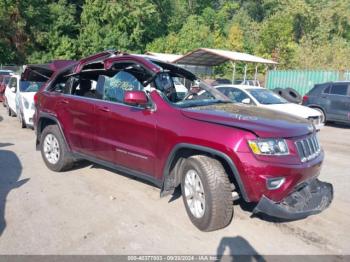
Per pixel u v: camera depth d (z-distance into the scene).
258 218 4.44
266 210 3.72
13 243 3.76
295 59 36.72
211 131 3.89
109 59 5.25
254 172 3.63
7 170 6.30
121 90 5.10
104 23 45.44
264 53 40.34
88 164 6.64
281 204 3.83
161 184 4.44
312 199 4.08
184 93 5.10
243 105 4.94
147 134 4.49
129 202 4.90
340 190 5.65
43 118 6.32
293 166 3.73
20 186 5.46
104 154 5.20
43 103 6.29
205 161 3.95
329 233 4.11
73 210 4.61
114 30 43.81
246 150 3.67
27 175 6.02
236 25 52.62
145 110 4.56
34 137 9.36
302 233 4.10
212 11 60.12
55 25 40.47
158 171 4.43
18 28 38.19
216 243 3.82
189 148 4.07
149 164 4.54
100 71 5.71
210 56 25.62
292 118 4.40
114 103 5.03
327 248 3.78
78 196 5.09
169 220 4.35
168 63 5.08
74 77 5.97
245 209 4.69
